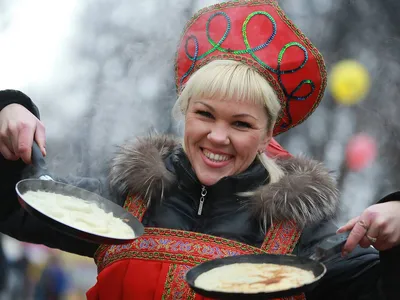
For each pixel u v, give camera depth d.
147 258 3.50
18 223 3.81
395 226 3.20
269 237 3.50
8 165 3.70
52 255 17.38
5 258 6.80
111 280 3.53
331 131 13.11
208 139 3.45
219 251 3.46
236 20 3.60
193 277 3.14
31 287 16.91
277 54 3.57
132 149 3.73
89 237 3.15
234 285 3.06
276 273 3.18
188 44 3.70
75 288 18.14
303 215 3.47
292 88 3.65
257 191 3.54
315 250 3.33
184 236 3.51
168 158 3.71
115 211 3.51
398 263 3.26
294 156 3.86
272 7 3.64
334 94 12.54
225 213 3.55
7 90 3.71
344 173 12.62
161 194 3.60
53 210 3.26
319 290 3.56
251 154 3.50
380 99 13.20
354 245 3.21
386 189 12.85
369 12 13.45
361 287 3.46
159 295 3.43
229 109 3.41
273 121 3.55
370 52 13.42
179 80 3.80
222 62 3.49
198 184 3.58
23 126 3.58
